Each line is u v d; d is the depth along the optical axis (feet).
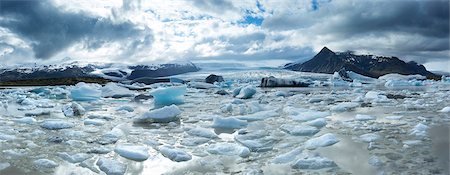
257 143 26.96
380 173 19.33
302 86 140.97
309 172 20.03
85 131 33.83
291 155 22.90
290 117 41.37
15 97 86.79
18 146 27.48
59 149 26.45
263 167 21.22
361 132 30.83
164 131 33.58
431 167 20.10
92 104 65.62
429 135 28.53
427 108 48.11
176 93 61.11
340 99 67.87
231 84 151.74
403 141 26.73
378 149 24.49
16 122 39.96
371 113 43.68
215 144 26.55
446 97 67.67
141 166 21.90
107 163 21.70
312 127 32.30
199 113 47.62
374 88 119.24
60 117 44.96
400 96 69.31
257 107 46.83
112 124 38.37
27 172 20.88
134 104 65.46
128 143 28.27
